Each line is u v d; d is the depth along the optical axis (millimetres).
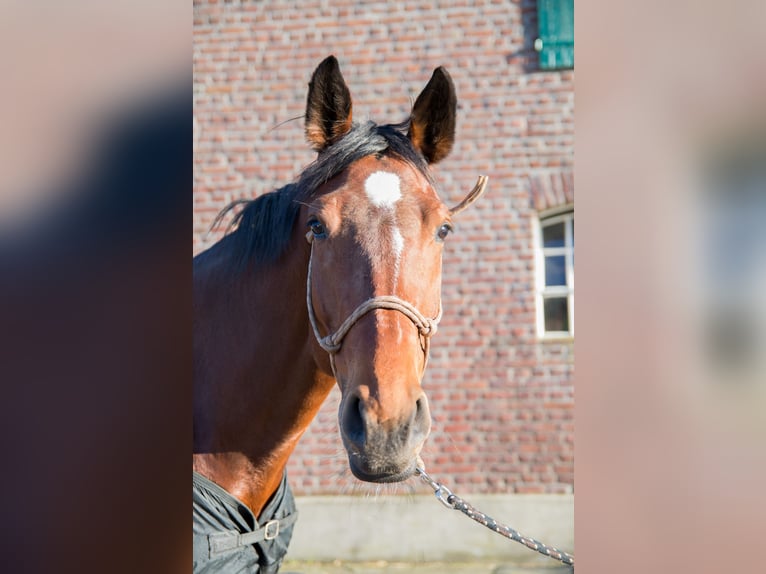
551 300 3592
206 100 3609
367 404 1162
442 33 3559
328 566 3400
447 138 1555
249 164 3590
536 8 3533
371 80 3562
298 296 1445
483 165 3541
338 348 1286
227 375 1496
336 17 3592
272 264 1481
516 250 3529
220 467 1479
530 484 3490
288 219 1470
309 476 3514
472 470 3516
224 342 1513
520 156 3531
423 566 3412
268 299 1480
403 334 1227
